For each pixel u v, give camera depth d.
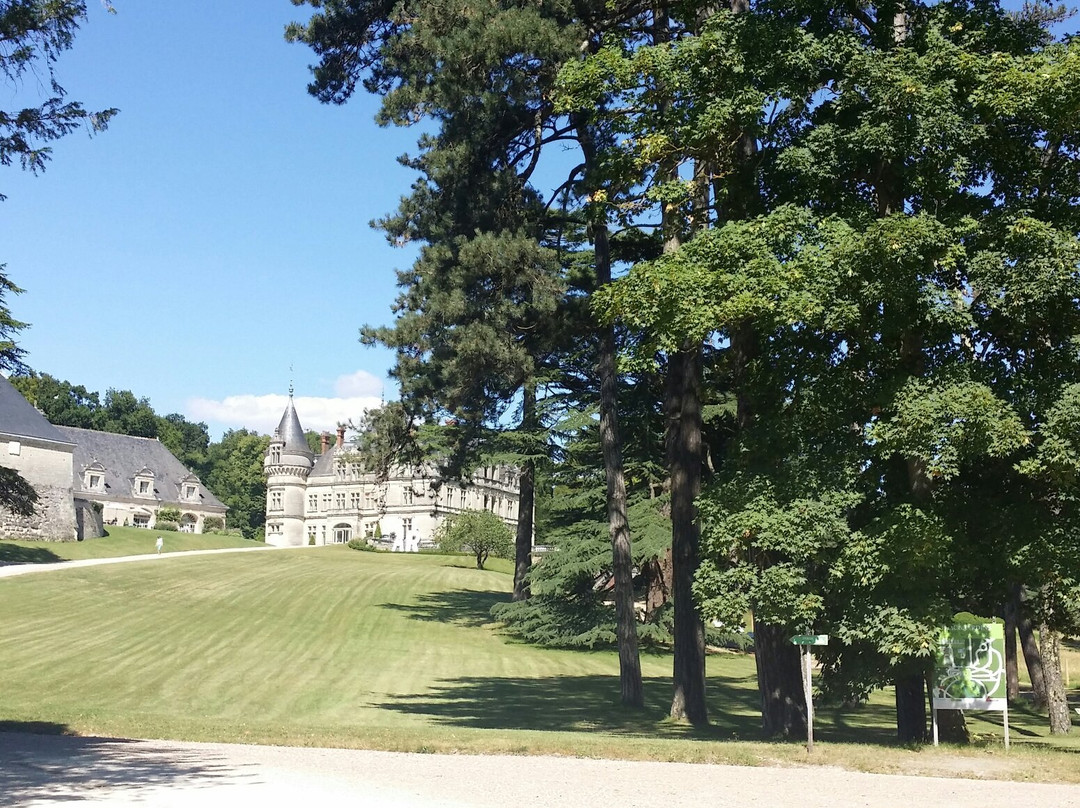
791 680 19.48
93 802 9.41
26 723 16.64
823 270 15.05
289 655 34.75
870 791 11.45
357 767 12.55
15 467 68.00
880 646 15.24
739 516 16.03
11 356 47.78
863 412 16.33
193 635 37.38
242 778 11.30
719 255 16.17
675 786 11.49
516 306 24.36
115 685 27.17
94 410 132.88
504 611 42.62
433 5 22.03
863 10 17.97
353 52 24.30
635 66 18.02
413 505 130.25
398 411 36.44
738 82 16.98
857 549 15.30
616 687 31.48
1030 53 16.98
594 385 42.34
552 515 44.28
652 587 40.88
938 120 15.20
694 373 23.08
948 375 15.22
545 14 21.91
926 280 15.33
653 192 17.86
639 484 41.03
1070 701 33.06
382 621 45.38
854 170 16.59
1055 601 16.42
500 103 22.14
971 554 15.87
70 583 47.16
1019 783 12.48
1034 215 15.88
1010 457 15.94
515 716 24.92
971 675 16.34
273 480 144.75
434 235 25.97
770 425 16.78
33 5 14.81
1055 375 15.30
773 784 11.82
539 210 25.53
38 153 15.66
